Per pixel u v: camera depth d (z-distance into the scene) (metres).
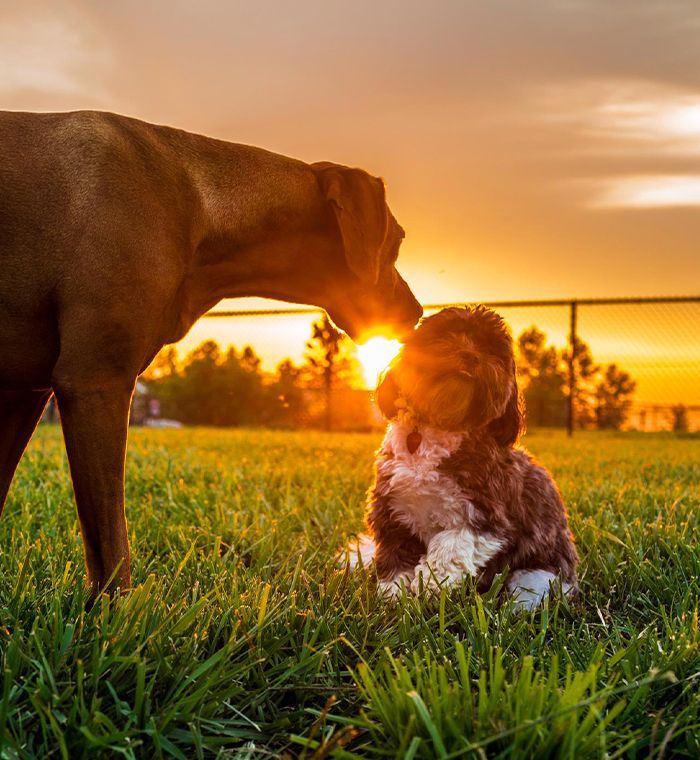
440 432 3.01
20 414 2.71
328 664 2.31
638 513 4.45
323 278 3.09
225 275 2.86
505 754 1.75
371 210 2.96
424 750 1.75
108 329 2.36
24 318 2.40
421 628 2.54
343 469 6.72
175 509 4.65
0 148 2.37
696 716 2.01
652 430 19.19
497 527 2.97
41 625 2.27
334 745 1.85
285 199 2.91
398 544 3.19
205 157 2.78
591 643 2.47
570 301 15.30
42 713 1.79
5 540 3.73
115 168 2.46
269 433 13.91
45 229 2.35
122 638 2.12
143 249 2.44
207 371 33.00
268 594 2.66
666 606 3.04
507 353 3.18
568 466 7.52
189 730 1.95
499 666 1.90
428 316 3.29
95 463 2.38
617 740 1.87
